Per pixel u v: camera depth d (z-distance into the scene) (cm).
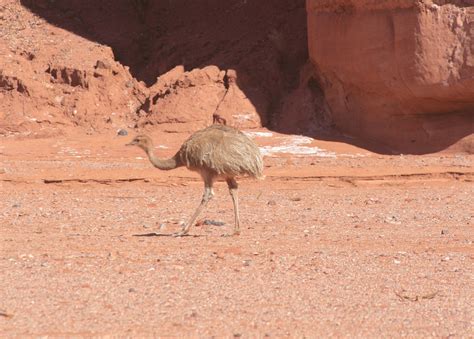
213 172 4500
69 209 5784
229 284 3503
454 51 7956
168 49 10475
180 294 3338
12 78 9419
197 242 4459
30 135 9012
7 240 4528
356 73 8725
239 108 9256
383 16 8338
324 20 8988
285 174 7125
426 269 3862
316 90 9412
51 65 9838
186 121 9144
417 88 8200
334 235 4747
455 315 3116
